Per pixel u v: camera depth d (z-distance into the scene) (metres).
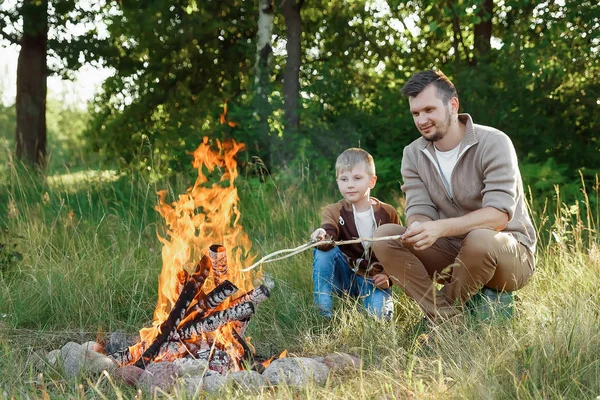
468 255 3.78
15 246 5.46
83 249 5.76
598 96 9.57
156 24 11.83
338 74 11.26
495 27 12.01
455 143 4.04
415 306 4.43
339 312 4.39
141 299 4.83
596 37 8.95
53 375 3.53
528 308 4.02
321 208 7.28
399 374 3.29
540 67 9.41
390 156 9.85
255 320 4.38
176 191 8.21
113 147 13.07
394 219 4.61
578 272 4.55
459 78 9.81
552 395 3.01
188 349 3.70
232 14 12.26
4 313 4.59
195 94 12.84
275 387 3.29
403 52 12.41
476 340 3.49
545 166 7.90
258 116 10.26
